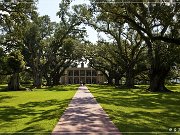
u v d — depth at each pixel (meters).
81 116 15.47
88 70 143.25
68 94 36.75
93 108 19.42
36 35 62.06
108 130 11.57
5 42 59.41
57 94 37.16
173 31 34.06
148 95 35.91
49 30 65.12
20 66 51.62
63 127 12.23
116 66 75.88
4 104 24.34
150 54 43.72
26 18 35.78
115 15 31.58
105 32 55.47
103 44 69.44
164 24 32.91
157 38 31.17
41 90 50.94
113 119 14.46
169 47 41.16
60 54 75.94
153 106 22.50
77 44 75.69
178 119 15.51
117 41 57.44
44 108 20.83
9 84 52.34
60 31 62.28
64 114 16.33
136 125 13.10
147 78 71.81
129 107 21.27
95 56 78.38
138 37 55.28
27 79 94.12
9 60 50.75
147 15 30.30
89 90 49.50
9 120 15.09
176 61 44.12
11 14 34.69
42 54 67.50
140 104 23.98
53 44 66.00
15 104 24.31
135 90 49.22
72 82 143.00
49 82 84.88
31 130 11.94
